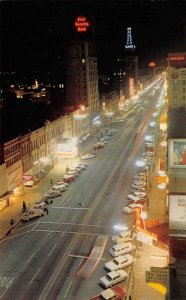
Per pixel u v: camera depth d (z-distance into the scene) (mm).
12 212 82250
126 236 67250
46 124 113312
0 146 84750
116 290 52812
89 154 127250
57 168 114625
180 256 39688
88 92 166375
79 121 151750
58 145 118375
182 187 40312
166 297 37969
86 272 58594
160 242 59625
